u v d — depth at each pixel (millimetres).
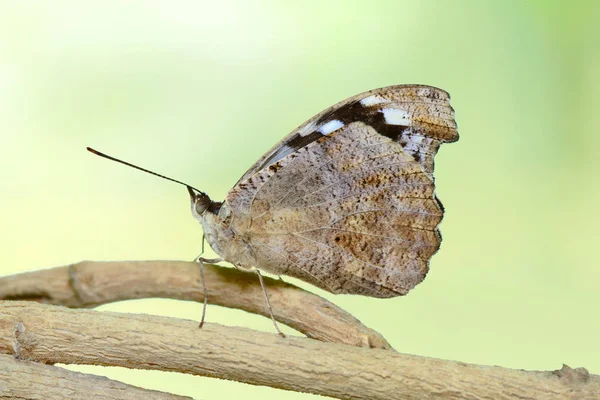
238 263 401
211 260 401
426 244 396
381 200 396
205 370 373
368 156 396
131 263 389
